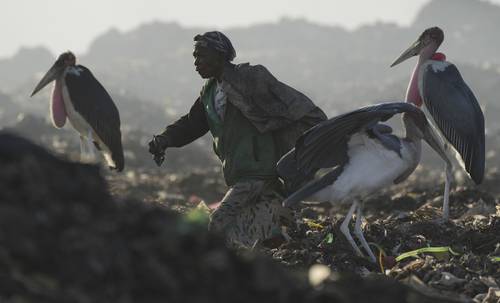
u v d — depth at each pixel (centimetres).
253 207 1914
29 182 1059
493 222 2081
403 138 1758
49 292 969
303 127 1923
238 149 1920
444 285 1638
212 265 1103
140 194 3728
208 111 1959
